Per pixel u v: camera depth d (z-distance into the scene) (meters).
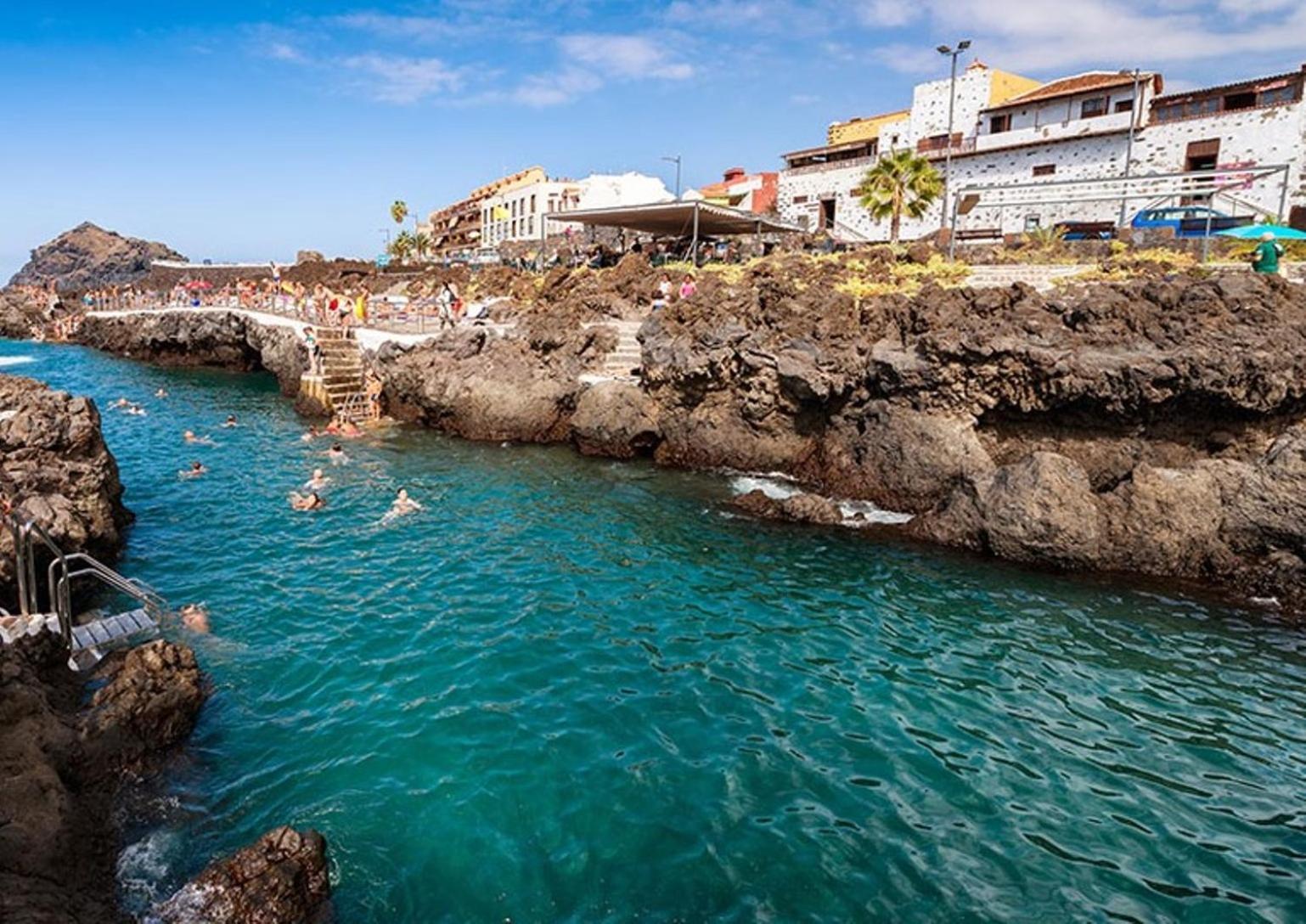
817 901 7.45
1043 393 18.70
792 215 56.59
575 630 13.25
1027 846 8.28
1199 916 7.37
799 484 22.14
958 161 46.72
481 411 27.80
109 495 17.45
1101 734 10.43
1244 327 17.27
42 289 86.75
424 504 20.33
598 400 25.69
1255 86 36.75
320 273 73.31
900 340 21.52
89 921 6.68
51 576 11.65
